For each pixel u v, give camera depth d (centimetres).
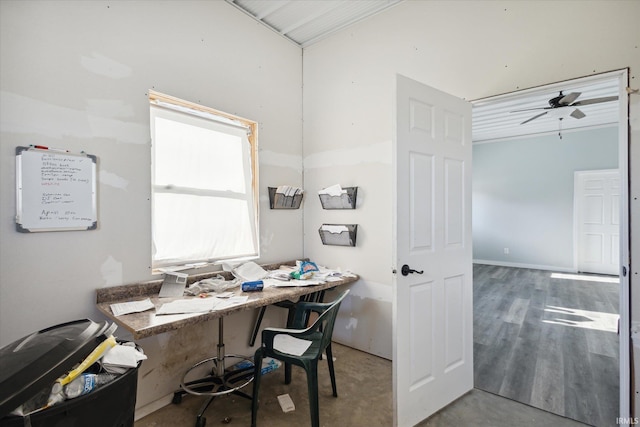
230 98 251
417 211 183
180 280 204
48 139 162
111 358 102
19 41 153
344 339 289
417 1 249
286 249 300
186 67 222
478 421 184
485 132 626
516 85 208
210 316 162
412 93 181
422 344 185
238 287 219
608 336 303
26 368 84
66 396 87
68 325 114
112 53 185
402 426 174
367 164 273
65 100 167
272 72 288
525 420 184
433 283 191
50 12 163
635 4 172
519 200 662
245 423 183
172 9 214
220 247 251
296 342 195
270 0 251
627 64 174
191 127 234
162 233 218
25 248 156
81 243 174
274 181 290
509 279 552
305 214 317
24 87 155
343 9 264
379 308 265
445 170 199
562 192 617
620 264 176
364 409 195
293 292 207
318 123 308
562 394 210
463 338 211
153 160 213
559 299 430
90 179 176
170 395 207
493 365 250
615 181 571
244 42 262
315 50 311
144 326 142
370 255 270
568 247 612
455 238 205
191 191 233
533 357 262
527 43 204
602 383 222
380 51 268
